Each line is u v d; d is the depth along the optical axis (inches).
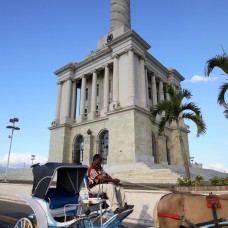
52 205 286.0
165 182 796.0
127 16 1979.6
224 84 608.4
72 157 1628.9
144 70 1598.2
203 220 185.8
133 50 1494.8
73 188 320.8
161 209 200.7
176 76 2033.7
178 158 1659.7
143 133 1320.1
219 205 188.4
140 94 1470.2
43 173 295.0
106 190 278.4
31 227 270.7
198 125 734.5
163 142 1545.3
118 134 1318.9
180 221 191.0
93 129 1583.4
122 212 250.4
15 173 1478.8
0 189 827.4
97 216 273.6
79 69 1893.5
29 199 280.4
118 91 1467.8
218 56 585.0
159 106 794.8
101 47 1915.6
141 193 419.5
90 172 301.0
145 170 923.4
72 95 1870.1
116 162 1269.7
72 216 300.7
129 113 1310.3
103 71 1813.5
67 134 1691.7
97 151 1507.1
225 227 180.7
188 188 424.5
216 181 484.4
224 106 611.5
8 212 518.3
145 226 375.6
